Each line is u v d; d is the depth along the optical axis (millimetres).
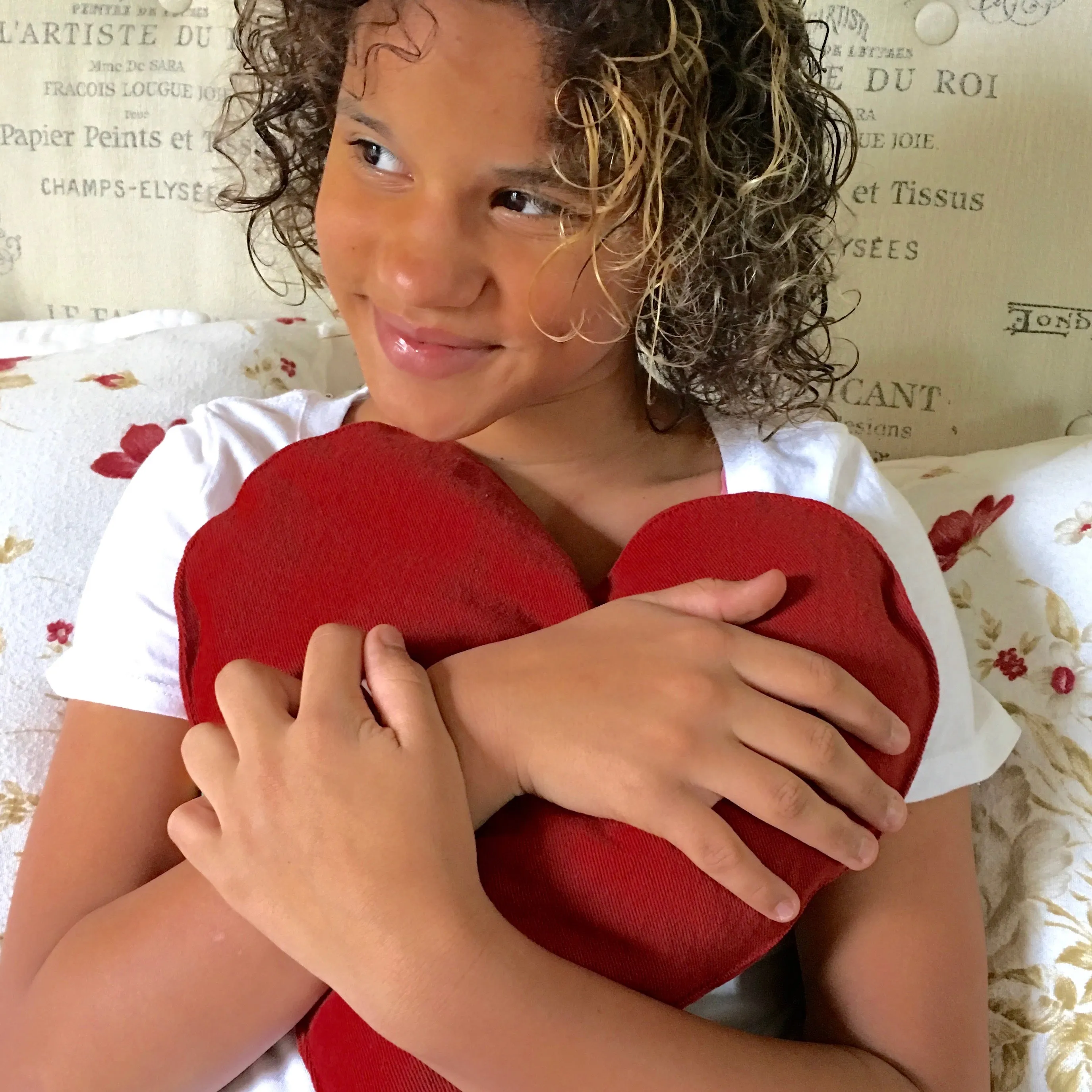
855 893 459
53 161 868
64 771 490
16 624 586
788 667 408
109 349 745
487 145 382
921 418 791
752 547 453
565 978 364
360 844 362
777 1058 392
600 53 382
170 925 408
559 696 403
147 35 825
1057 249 736
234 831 380
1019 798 558
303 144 586
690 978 389
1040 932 537
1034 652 587
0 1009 449
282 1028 415
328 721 385
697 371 533
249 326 794
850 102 730
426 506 462
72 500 630
